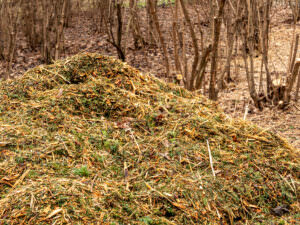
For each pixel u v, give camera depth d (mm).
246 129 2635
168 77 3889
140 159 2234
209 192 2045
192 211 1911
